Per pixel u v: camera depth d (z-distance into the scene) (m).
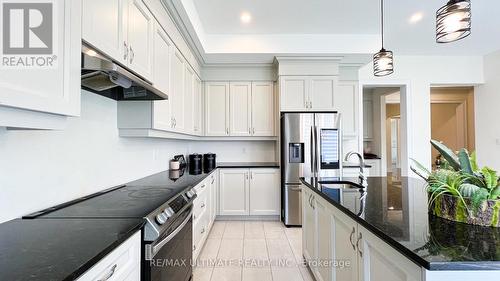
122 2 1.53
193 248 2.31
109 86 1.64
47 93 0.88
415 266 0.85
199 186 2.60
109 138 1.99
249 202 3.98
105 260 0.90
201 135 4.16
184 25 2.75
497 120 4.61
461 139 6.10
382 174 5.85
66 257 0.79
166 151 3.29
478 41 4.11
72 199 1.57
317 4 2.93
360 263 1.28
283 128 3.80
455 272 0.78
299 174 3.73
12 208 1.18
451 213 1.18
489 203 1.08
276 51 3.76
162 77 2.22
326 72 3.95
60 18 0.94
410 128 4.74
